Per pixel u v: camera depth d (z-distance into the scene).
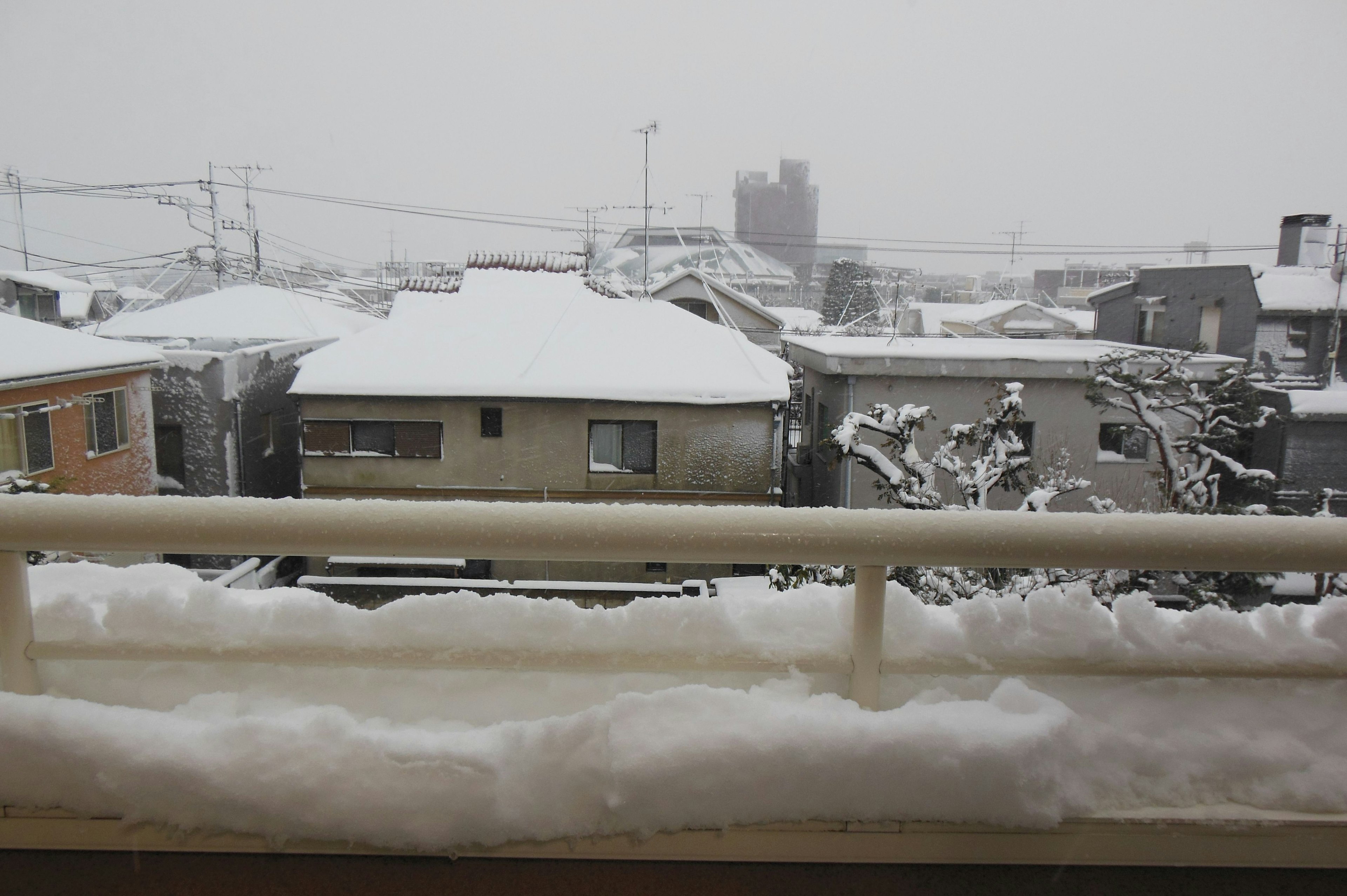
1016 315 25.62
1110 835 1.06
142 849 1.04
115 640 1.10
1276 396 12.39
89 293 21.36
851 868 1.05
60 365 10.64
